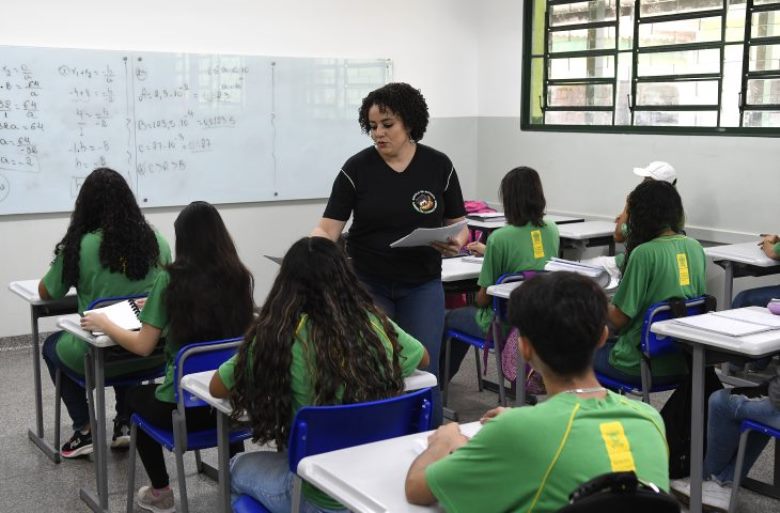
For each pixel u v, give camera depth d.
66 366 3.38
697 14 5.36
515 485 1.38
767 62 4.99
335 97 6.38
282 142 6.18
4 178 5.19
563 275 1.47
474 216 5.88
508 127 6.84
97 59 5.39
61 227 5.44
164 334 2.71
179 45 5.73
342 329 1.96
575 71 6.25
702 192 5.43
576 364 1.44
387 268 3.01
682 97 5.52
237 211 6.08
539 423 1.38
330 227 3.01
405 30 6.68
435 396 3.03
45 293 3.29
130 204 3.21
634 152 5.84
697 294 3.21
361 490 1.58
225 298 2.66
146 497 3.08
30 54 5.18
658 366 3.18
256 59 5.99
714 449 3.03
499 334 3.84
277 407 1.96
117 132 5.52
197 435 2.62
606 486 1.25
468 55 7.00
